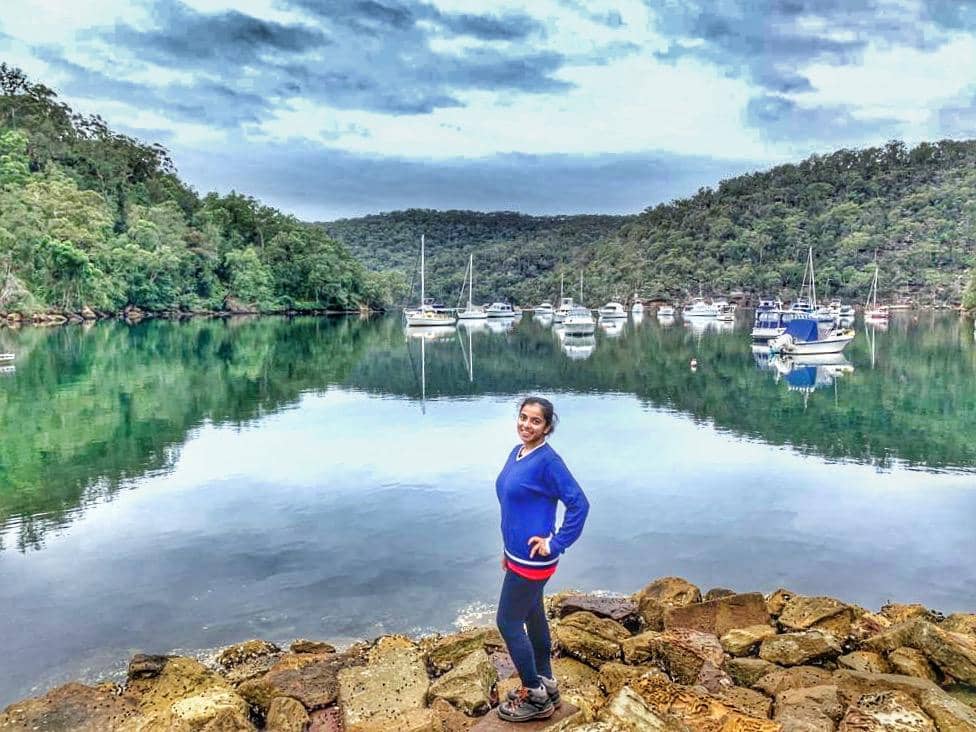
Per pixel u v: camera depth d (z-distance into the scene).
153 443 17.08
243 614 7.82
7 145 82.88
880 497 12.65
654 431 19.22
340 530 10.68
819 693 5.07
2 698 6.16
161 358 37.62
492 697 5.34
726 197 173.88
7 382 27.62
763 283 137.12
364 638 7.27
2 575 8.88
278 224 110.69
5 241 64.31
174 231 90.81
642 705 4.24
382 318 98.19
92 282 69.69
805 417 21.62
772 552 9.91
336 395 25.91
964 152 161.75
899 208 143.50
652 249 154.75
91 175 95.38
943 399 25.41
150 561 9.38
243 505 11.96
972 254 125.19
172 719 5.11
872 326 75.12
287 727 5.06
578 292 152.38
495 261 183.50
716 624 6.94
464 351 46.66
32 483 13.29
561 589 8.62
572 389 28.22
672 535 10.58
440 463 15.14
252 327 70.25
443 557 9.56
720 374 33.47
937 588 8.74
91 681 6.43
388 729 4.75
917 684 5.13
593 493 12.87
